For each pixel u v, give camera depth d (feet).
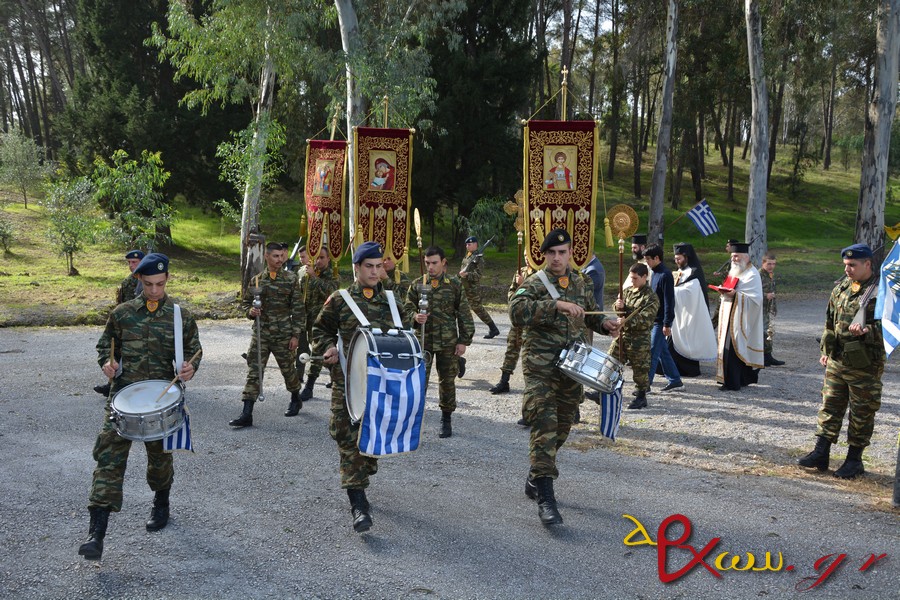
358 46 63.62
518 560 14.97
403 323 18.13
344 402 16.90
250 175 64.95
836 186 193.67
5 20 165.37
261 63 65.98
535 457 16.94
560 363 17.22
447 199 101.04
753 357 32.04
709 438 24.53
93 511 14.79
